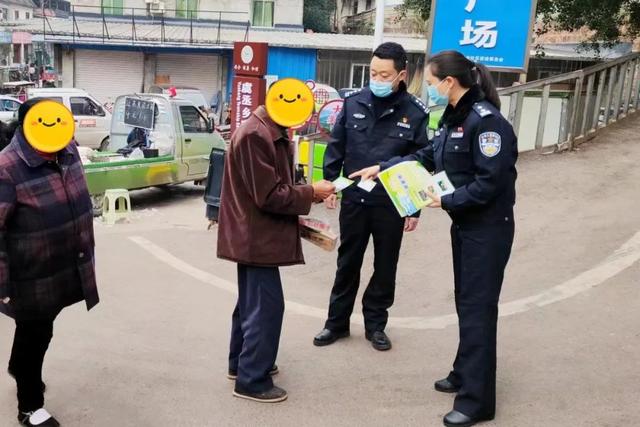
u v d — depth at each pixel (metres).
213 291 5.31
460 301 3.13
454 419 3.09
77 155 3.10
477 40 8.02
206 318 4.69
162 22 24.19
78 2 26.69
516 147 3.04
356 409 3.32
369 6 36.66
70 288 3.05
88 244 3.10
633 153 8.48
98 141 15.34
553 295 4.68
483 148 2.93
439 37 8.21
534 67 20.50
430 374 3.71
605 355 3.73
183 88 22.62
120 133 11.33
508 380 3.54
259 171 3.11
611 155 8.45
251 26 27.25
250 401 3.41
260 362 3.37
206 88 24.88
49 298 2.95
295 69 23.14
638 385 3.37
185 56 24.53
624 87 10.08
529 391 3.41
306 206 3.27
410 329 4.41
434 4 8.16
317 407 3.35
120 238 7.01
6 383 3.59
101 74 24.44
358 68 23.19
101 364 3.87
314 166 8.82
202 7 26.92
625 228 5.83
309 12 36.19
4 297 2.79
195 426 3.16
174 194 11.57
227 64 24.70
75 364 3.86
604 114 9.68
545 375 3.57
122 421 3.20
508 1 7.80
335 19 39.09
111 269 5.86
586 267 5.12
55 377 3.68
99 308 4.84
